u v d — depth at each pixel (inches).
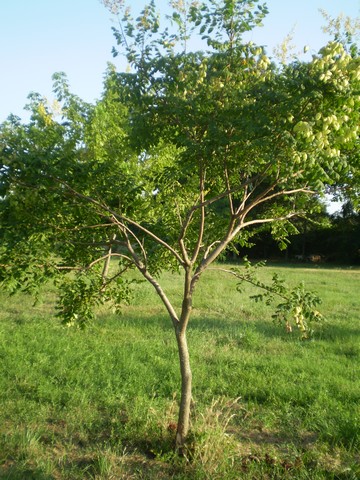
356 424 193.2
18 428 187.6
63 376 246.5
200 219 184.4
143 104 152.3
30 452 168.2
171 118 151.8
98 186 157.4
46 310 430.6
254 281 180.2
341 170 148.6
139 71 151.4
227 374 266.2
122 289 202.5
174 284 667.4
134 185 162.1
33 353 282.2
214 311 477.4
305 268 1251.2
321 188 134.0
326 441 186.9
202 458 159.5
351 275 1005.2
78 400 216.4
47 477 153.2
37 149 143.3
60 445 177.5
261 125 134.3
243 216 175.9
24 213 150.3
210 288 641.0
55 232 160.6
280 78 137.7
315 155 132.6
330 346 345.7
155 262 193.0
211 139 140.5
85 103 340.2
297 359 303.6
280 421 207.0
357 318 468.8
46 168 139.9
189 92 147.6
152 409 189.9
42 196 150.3
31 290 161.6
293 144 129.1
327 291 686.5
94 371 259.0
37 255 156.3
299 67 138.4
